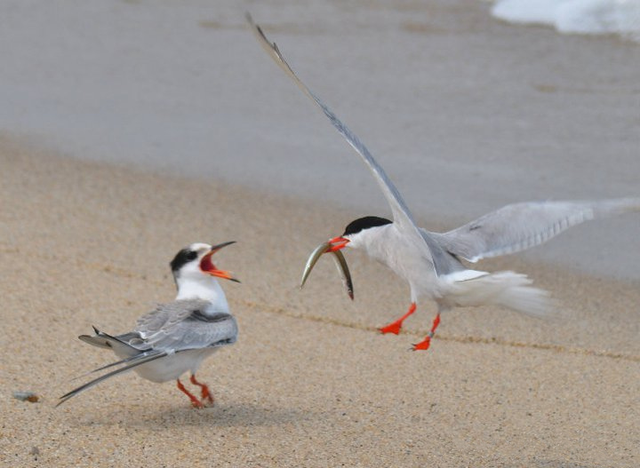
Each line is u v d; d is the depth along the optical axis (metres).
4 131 18.00
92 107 19.33
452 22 22.66
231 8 24.78
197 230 14.11
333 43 21.66
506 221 8.28
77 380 9.76
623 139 16.75
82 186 15.56
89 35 23.19
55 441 8.55
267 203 15.21
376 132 17.59
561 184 15.20
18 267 12.46
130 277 12.42
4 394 9.37
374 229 8.33
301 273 12.90
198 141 17.72
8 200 14.80
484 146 16.91
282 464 8.29
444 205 14.80
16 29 23.59
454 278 7.70
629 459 8.59
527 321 11.70
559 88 18.92
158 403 9.47
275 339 11.05
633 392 9.95
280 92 19.80
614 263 13.43
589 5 21.20
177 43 22.45
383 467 8.29
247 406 9.45
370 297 12.26
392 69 20.17
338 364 10.48
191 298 9.53
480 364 10.58
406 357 10.69
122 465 8.19
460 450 8.66
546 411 9.55
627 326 11.56
